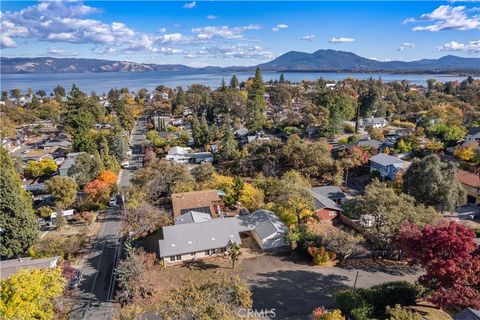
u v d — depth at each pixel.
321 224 43.06
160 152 86.06
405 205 34.12
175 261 35.03
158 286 30.34
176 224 40.12
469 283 22.77
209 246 35.56
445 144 68.31
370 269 33.31
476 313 19.98
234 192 49.44
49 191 50.56
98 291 31.64
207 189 52.38
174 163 59.56
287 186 42.38
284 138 88.94
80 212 50.88
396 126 99.94
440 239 24.08
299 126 95.25
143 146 90.06
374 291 26.69
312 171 57.91
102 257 37.97
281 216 41.22
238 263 34.81
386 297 26.33
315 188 51.75
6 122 105.44
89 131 86.25
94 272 34.91
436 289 24.11
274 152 62.94
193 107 144.62
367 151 64.62
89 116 91.62
